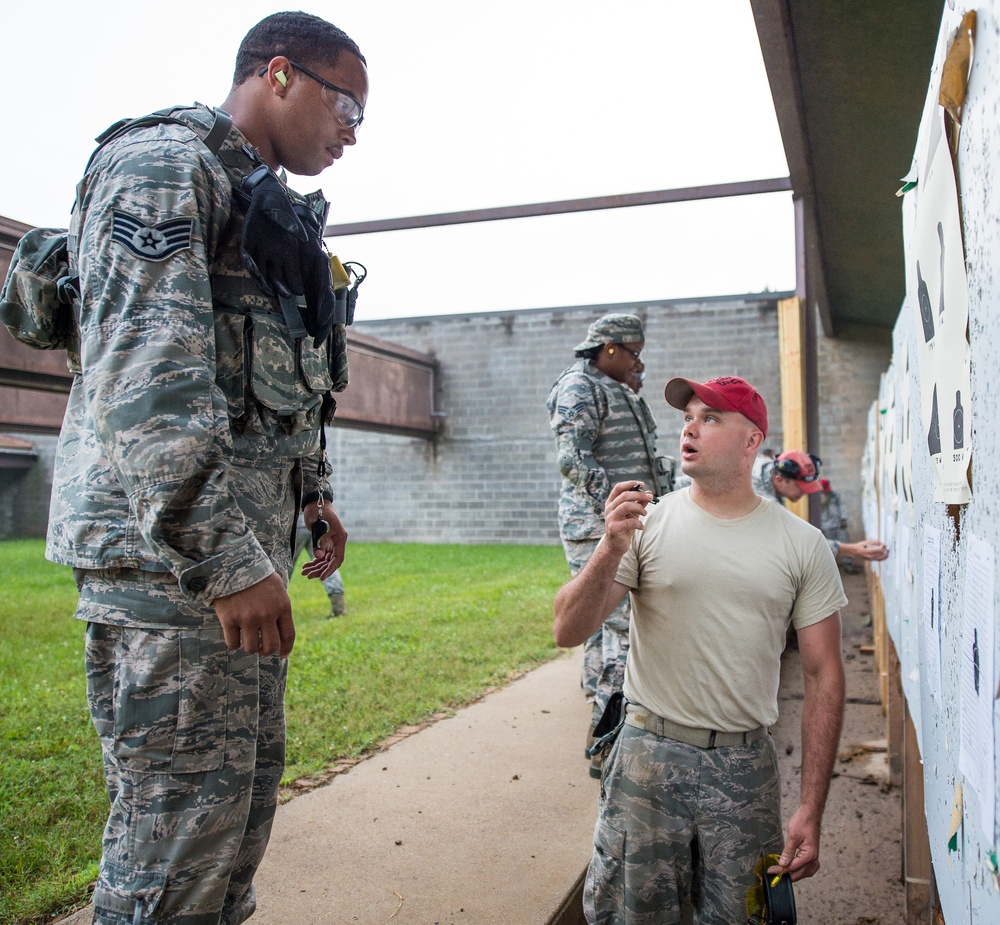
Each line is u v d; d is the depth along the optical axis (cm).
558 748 370
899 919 277
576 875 250
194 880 146
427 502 1800
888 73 419
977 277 114
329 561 212
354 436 1852
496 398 1759
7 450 2077
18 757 372
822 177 583
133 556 144
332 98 171
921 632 214
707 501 190
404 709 435
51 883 246
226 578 134
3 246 657
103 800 315
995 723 103
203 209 150
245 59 172
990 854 106
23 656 611
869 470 945
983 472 113
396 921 225
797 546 185
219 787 148
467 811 299
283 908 231
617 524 175
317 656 583
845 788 383
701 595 183
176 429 133
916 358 205
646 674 189
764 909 178
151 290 139
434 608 820
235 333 156
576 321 1711
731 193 575
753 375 1590
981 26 105
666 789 183
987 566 110
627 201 605
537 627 697
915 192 186
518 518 1750
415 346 1802
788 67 398
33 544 1878
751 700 182
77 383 164
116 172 146
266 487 163
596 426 367
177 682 146
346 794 316
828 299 1080
